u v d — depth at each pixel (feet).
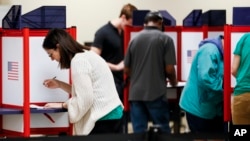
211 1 30.32
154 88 23.44
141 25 26.73
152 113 23.59
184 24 27.43
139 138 9.63
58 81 17.99
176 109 27.27
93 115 16.15
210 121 19.94
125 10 26.55
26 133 17.51
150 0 33.04
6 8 18.30
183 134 9.66
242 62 18.51
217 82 19.16
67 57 16.38
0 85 18.33
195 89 19.80
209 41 19.66
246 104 18.49
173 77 23.73
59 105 17.81
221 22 26.50
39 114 18.37
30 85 18.06
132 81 23.95
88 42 30.25
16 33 17.61
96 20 31.27
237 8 19.26
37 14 18.33
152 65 23.43
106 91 16.34
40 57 18.06
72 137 9.78
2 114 17.67
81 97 15.90
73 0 28.68
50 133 18.48
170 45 23.41
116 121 16.80
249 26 19.21
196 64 19.83
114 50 26.66
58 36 16.30
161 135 9.52
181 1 32.76
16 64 17.70
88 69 16.01
